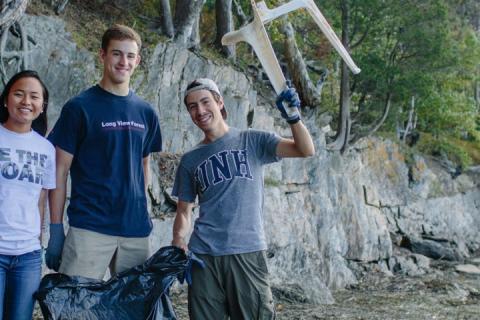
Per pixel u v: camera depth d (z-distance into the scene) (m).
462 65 14.42
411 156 16.22
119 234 3.57
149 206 8.29
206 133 3.76
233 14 12.15
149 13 10.14
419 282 11.45
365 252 12.45
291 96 3.47
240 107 10.09
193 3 9.42
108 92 3.59
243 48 12.26
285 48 11.45
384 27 12.88
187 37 9.54
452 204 17.09
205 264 3.63
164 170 8.70
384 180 14.71
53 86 7.54
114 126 3.55
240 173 3.66
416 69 13.14
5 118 3.40
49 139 3.58
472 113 18.08
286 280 9.61
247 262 3.60
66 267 3.52
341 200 12.19
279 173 10.37
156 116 3.80
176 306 7.34
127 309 3.46
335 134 13.66
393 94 13.55
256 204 3.70
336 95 15.03
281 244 9.75
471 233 17.59
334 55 13.42
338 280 11.02
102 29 8.84
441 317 8.62
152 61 8.84
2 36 6.72
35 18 7.49
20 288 3.31
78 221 3.53
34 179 3.34
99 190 3.54
